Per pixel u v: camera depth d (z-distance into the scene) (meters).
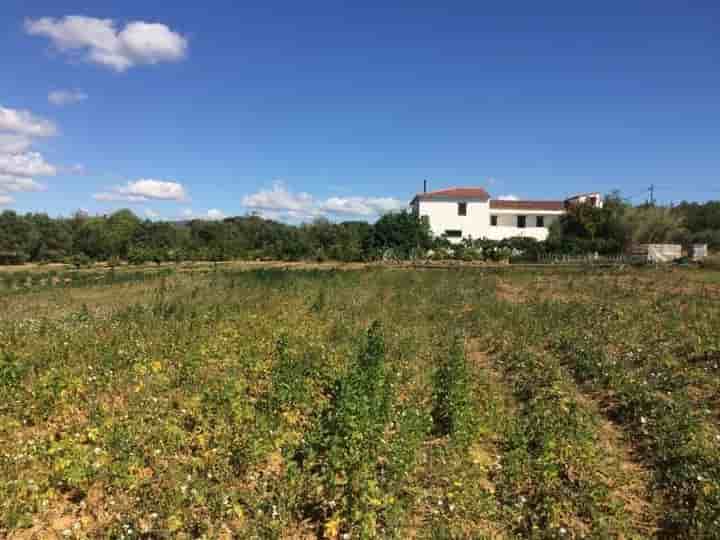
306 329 14.12
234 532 5.39
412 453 6.58
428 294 21.55
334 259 49.81
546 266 36.66
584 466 6.60
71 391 8.94
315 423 7.55
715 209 66.19
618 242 49.38
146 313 15.34
